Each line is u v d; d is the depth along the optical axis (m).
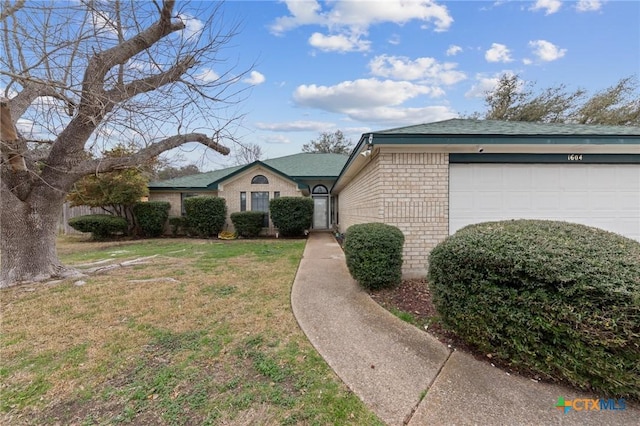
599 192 5.90
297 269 6.75
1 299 4.58
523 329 2.46
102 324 3.66
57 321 3.75
